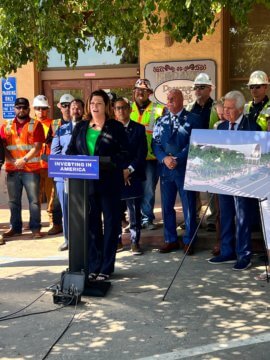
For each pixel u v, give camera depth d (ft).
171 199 21.03
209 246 21.57
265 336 13.21
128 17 19.76
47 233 25.26
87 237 16.34
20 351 12.67
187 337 13.24
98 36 22.33
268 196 16.05
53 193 24.82
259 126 18.34
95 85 32.53
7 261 20.77
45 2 19.26
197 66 29.78
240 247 18.85
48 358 12.26
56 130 22.97
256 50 30.09
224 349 12.52
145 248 22.15
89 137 17.16
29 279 18.37
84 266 16.37
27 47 22.38
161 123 20.65
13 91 32.65
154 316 14.70
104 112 17.19
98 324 14.21
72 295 15.70
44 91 33.17
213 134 17.11
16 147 24.38
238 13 16.33
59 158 15.80
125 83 32.07
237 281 17.58
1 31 21.04
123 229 24.23
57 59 32.83
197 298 16.05
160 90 30.50
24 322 14.47
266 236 16.19
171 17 17.66
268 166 16.06
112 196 17.46
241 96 18.28
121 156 17.44
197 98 21.21
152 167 23.68
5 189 33.12
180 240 21.94
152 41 30.27
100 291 16.31
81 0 20.66
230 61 30.42
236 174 16.67
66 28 20.97
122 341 13.09
